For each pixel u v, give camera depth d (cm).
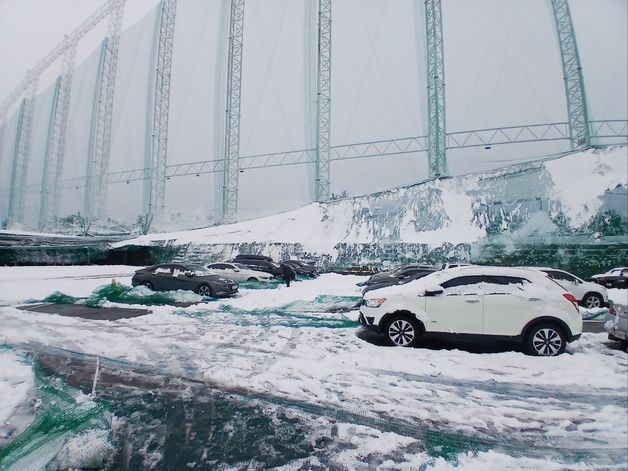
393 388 409
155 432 308
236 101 3666
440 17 3006
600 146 2500
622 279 1734
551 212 2344
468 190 2747
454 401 378
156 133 3891
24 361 492
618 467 269
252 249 2877
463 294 568
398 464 266
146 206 3878
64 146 4522
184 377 437
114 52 4247
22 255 2775
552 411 358
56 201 4450
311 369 468
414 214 2805
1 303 1044
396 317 585
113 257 3136
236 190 3625
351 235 2881
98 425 316
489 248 2336
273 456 276
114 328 703
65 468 257
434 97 2972
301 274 2119
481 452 284
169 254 3047
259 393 392
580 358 518
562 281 1086
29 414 334
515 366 485
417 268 1327
